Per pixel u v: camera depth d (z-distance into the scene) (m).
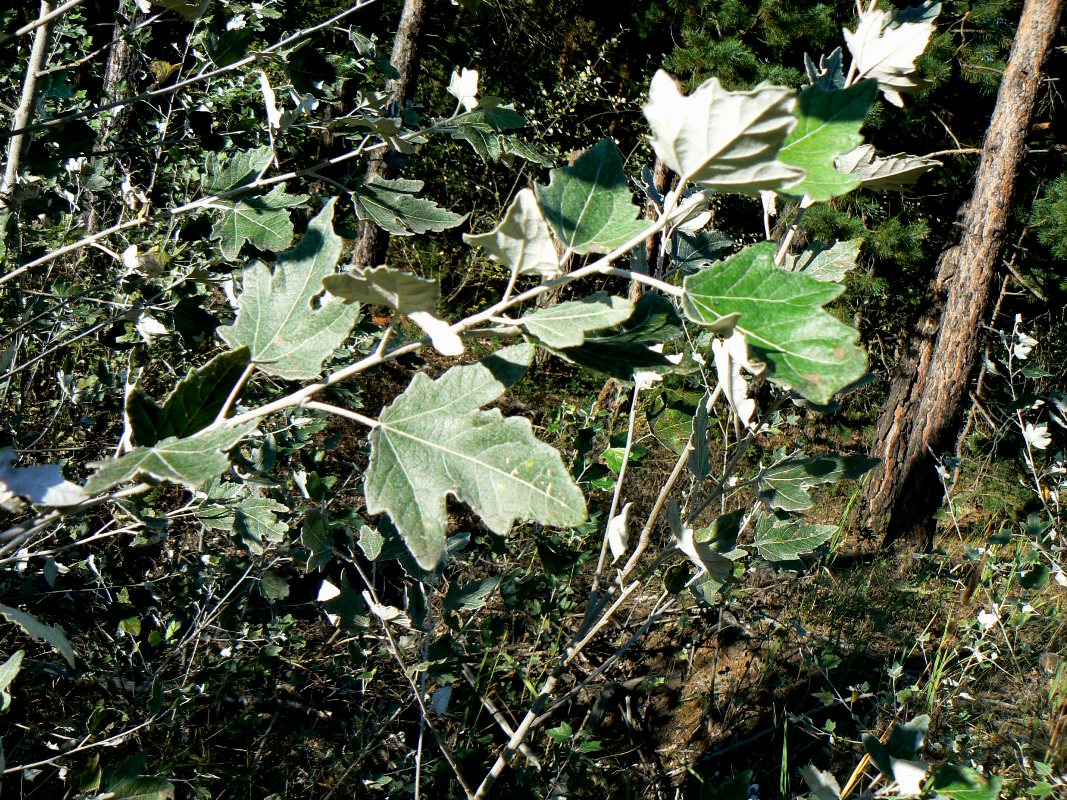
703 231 1.53
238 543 1.90
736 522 1.54
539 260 0.71
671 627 3.86
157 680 2.23
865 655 3.74
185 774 2.44
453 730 2.86
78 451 2.97
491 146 1.74
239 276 1.82
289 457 2.53
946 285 6.92
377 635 1.92
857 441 8.78
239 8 2.09
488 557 3.47
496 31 11.85
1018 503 6.27
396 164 1.97
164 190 2.66
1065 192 8.02
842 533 5.68
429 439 0.69
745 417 1.03
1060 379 7.66
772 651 3.66
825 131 0.66
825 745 3.16
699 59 8.44
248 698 2.92
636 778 3.14
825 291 0.65
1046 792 2.34
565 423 4.43
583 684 1.76
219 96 2.61
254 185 1.49
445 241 10.11
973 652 3.18
